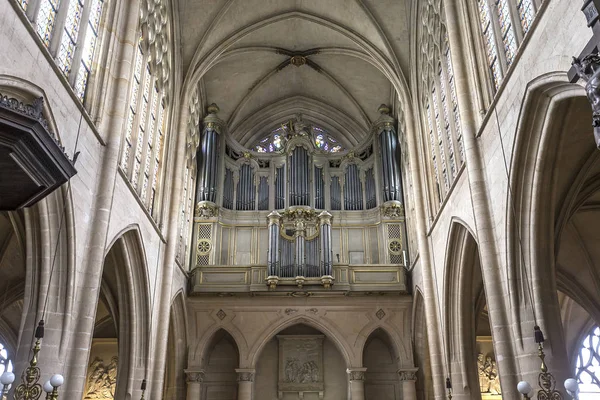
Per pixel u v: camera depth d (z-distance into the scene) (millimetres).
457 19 17094
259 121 33062
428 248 21906
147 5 19625
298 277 25281
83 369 13227
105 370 26484
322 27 27516
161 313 20594
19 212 14234
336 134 33094
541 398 10867
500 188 13820
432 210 22062
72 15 14266
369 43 26406
